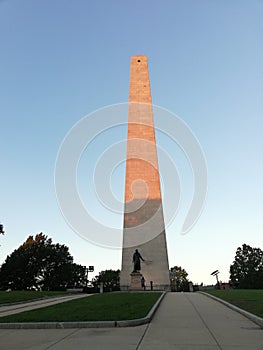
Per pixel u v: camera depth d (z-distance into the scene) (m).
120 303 15.79
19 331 10.04
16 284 65.31
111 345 7.93
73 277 69.00
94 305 15.12
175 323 10.98
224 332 9.36
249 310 13.08
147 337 8.80
